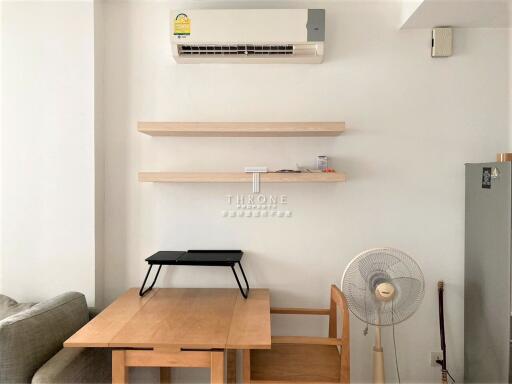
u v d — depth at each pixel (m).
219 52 2.50
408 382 2.65
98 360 2.25
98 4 2.58
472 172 2.50
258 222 2.66
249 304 2.35
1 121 2.55
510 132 2.61
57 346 2.06
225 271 2.69
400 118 2.62
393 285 2.17
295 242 2.66
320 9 2.42
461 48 2.61
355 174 2.63
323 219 2.65
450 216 2.63
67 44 2.53
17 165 2.57
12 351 1.84
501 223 2.20
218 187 2.66
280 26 2.42
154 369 2.66
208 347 1.82
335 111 2.63
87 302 2.58
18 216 2.57
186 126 2.39
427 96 2.62
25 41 2.54
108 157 2.67
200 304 2.35
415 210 2.63
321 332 2.66
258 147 2.64
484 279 2.37
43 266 2.58
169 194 2.67
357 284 2.20
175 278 2.69
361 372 2.65
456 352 2.65
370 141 2.63
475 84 2.61
